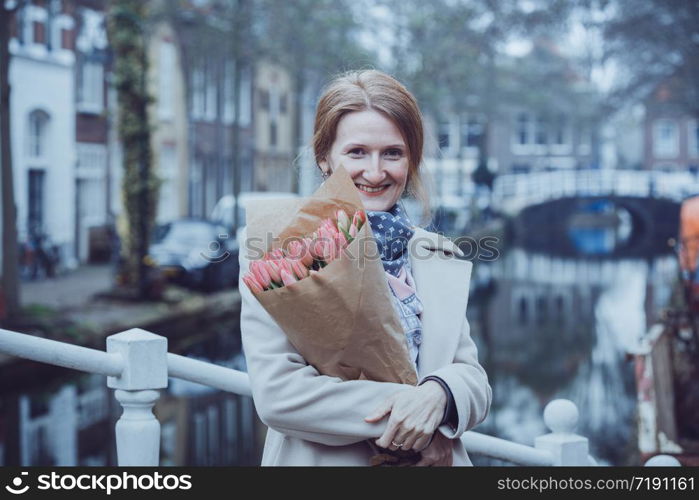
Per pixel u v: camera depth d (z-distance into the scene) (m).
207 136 35.78
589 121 62.56
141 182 18.25
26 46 23.62
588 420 9.37
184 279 19.88
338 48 26.77
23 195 23.64
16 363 11.40
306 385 1.91
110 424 9.20
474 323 17.83
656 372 6.60
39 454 7.90
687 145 75.88
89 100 26.83
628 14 33.09
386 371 1.93
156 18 24.45
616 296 22.62
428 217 2.25
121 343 2.30
